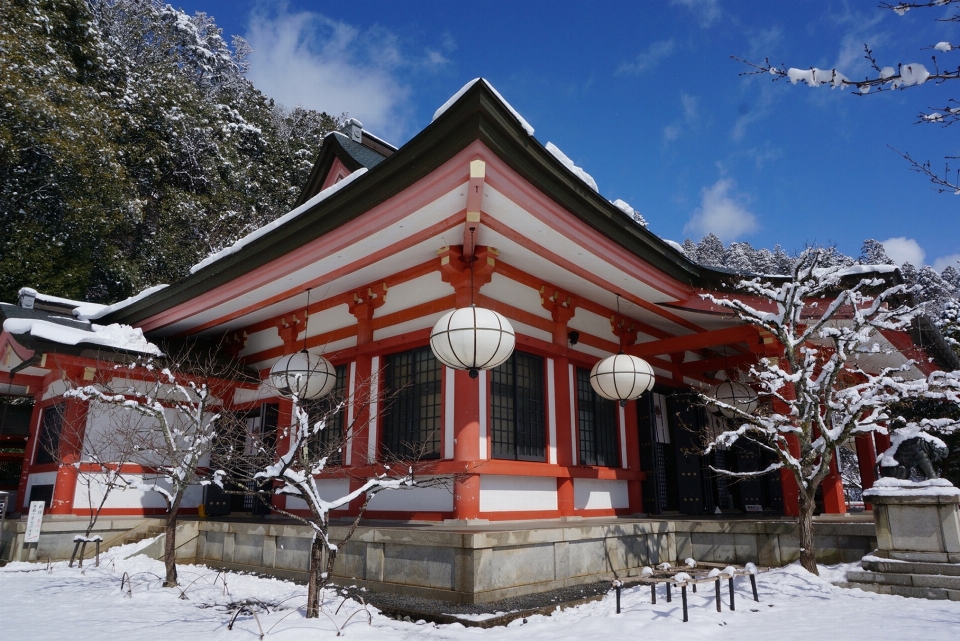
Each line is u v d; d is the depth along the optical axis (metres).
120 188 26.41
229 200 34.50
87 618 7.35
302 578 9.54
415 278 11.73
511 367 11.61
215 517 14.27
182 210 31.16
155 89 32.81
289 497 13.94
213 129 35.84
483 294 10.83
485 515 10.26
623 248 10.73
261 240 11.35
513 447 11.23
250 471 9.39
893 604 7.09
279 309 14.27
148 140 31.48
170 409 14.75
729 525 10.46
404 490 11.16
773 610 7.05
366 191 9.17
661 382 14.90
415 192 8.65
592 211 9.62
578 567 9.03
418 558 8.10
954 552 7.62
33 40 24.30
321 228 10.25
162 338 16.16
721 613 6.88
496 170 7.90
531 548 8.36
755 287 9.95
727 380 13.76
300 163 40.81
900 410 16.86
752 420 9.53
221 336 16.58
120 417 13.91
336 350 13.20
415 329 11.48
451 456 10.46
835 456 11.55
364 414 12.16
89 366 13.22
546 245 10.04
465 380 10.44
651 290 12.17
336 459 12.48
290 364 11.42
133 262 28.75
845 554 9.22
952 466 17.12
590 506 12.55
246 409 15.22
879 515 8.27
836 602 7.27
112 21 39.00
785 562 9.75
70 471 13.21
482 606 7.34
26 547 12.30
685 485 14.60
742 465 16.42
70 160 23.94
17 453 21.22
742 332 12.12
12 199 24.14
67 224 25.00
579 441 12.66
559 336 12.40
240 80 51.62
